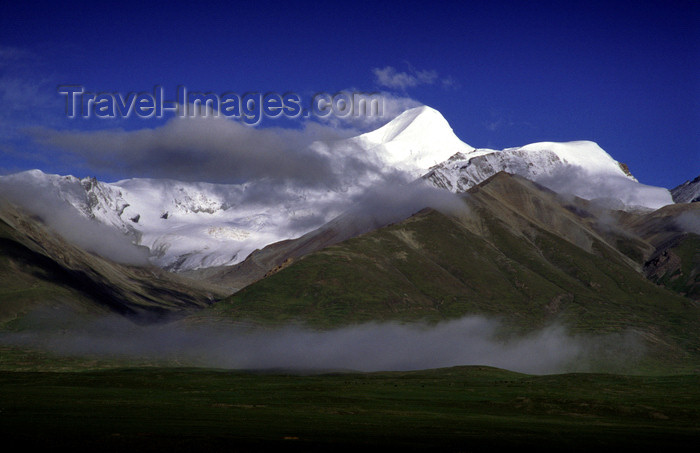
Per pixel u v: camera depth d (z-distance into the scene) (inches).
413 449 4153.5
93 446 3811.5
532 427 5447.8
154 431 4365.2
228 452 3831.2
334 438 4414.4
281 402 6717.5
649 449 4539.9
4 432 4136.3
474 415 6269.7
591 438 4936.0
